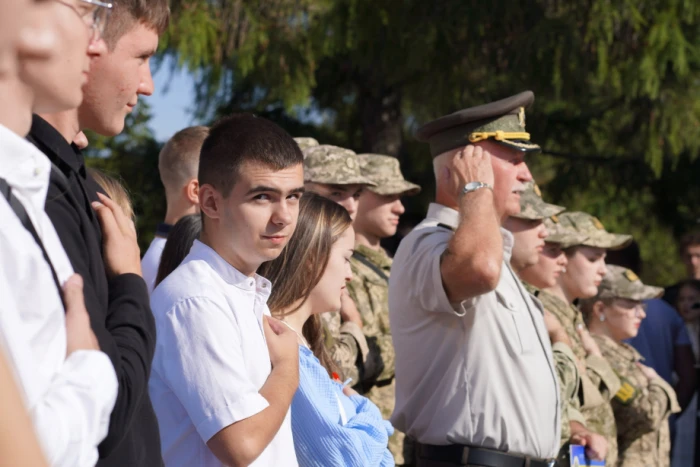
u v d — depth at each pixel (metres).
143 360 1.71
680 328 7.13
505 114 4.14
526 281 5.48
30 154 1.51
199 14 8.57
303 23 8.98
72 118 1.92
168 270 3.24
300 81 9.01
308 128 10.68
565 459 4.54
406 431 3.90
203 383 2.32
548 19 8.47
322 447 2.82
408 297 3.77
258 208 2.50
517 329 3.76
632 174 10.90
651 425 5.64
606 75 8.60
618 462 5.73
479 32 8.54
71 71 1.51
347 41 8.62
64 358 1.49
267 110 10.62
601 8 8.39
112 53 1.94
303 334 3.29
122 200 2.45
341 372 3.94
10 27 1.45
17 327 1.36
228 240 2.53
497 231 3.59
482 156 3.80
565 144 10.79
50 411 1.38
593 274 5.63
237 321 2.44
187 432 2.37
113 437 1.64
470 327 3.67
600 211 11.94
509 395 3.70
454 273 3.52
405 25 8.55
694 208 11.26
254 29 8.83
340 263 3.14
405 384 3.86
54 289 1.47
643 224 11.73
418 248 3.77
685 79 9.17
